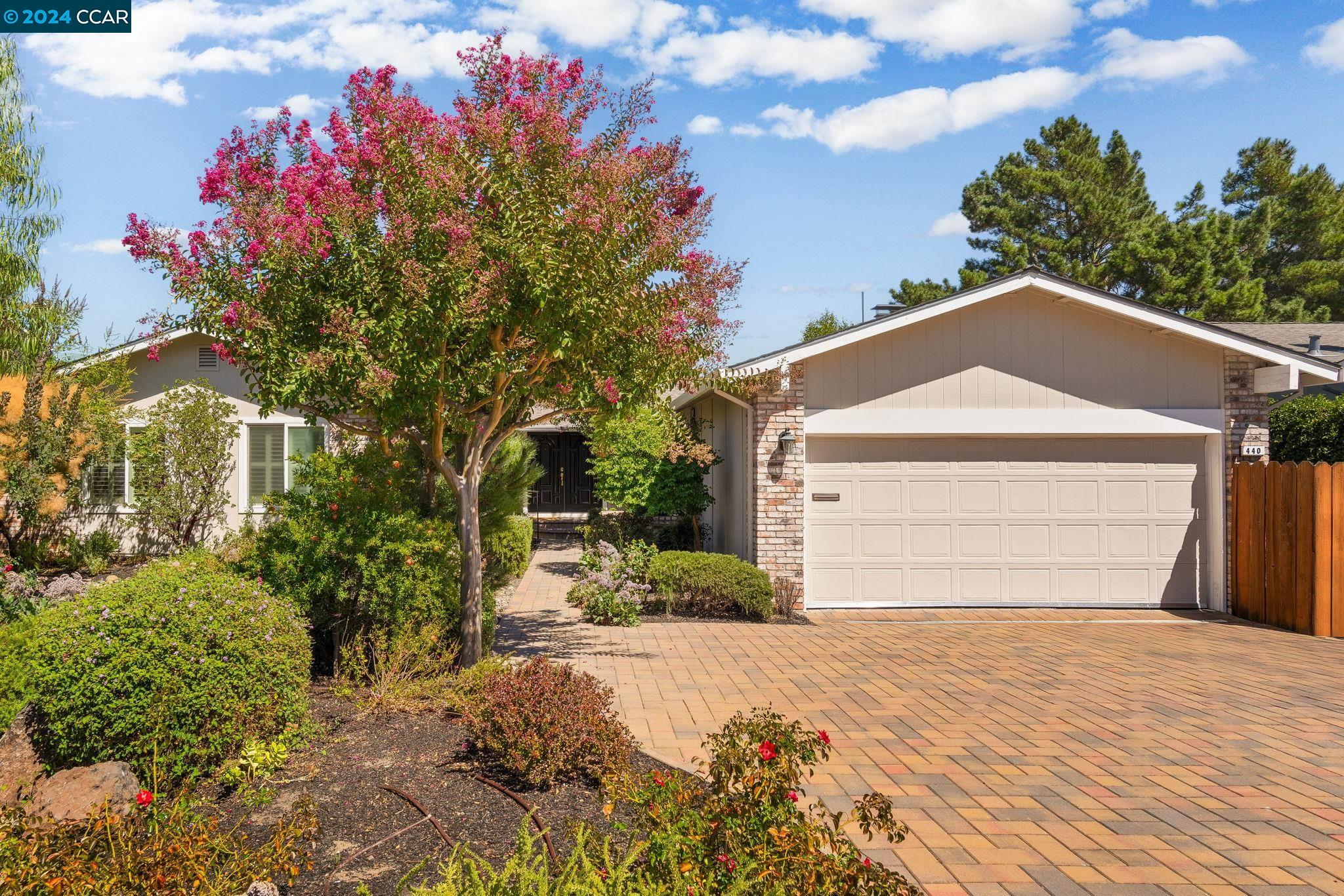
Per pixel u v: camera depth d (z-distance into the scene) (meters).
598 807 4.79
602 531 17.23
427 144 6.99
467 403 7.69
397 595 7.27
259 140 7.18
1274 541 10.88
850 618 11.23
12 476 12.45
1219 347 11.75
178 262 6.82
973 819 4.94
